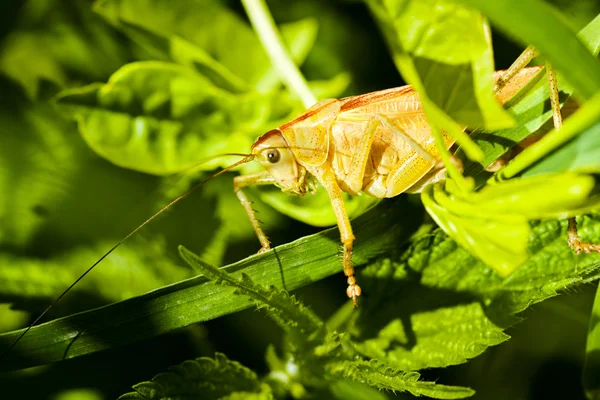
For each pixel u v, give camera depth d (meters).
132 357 0.21
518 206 0.18
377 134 0.21
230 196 0.22
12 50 0.23
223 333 0.21
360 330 0.20
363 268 0.21
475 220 0.19
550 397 0.21
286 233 0.22
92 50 0.23
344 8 0.24
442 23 0.19
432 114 0.19
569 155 0.19
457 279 0.20
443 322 0.20
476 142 0.20
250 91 0.23
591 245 0.20
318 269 0.21
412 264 0.21
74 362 0.21
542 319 0.21
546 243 0.20
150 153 0.22
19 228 0.22
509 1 0.19
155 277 0.22
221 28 0.23
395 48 0.18
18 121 0.22
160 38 0.23
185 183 0.22
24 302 0.21
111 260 0.22
